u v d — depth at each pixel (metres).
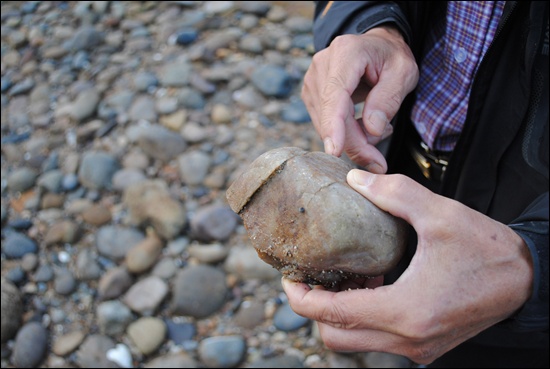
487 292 0.96
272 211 1.09
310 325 2.21
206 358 2.13
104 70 3.51
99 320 2.29
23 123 3.29
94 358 2.18
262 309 2.28
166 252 2.50
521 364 1.73
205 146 2.92
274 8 3.78
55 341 2.27
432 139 1.51
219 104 3.13
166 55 3.52
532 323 1.02
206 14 3.80
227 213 2.57
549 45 1.19
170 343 2.21
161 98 3.22
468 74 1.41
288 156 1.11
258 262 2.38
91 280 2.46
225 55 3.42
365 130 1.33
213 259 2.43
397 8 1.48
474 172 1.43
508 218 1.41
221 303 2.31
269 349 2.15
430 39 1.52
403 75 1.35
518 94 1.28
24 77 3.62
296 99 3.13
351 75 1.28
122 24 3.86
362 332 1.04
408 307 0.96
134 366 2.16
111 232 2.59
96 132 3.10
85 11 4.05
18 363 2.20
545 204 1.03
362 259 1.06
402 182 1.02
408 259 1.57
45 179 2.89
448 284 0.95
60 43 3.83
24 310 2.39
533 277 0.97
